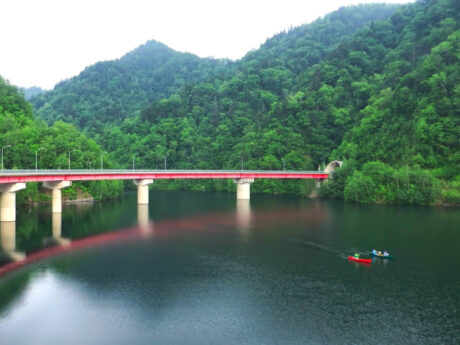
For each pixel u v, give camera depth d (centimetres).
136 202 15988
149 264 6594
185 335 4150
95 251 7438
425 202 14138
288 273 6147
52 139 15600
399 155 16162
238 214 12644
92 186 15900
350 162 17600
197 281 5741
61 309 4731
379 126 18300
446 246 7906
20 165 13575
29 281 5681
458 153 14625
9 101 17888
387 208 13688
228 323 4412
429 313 4691
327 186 17925
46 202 14088
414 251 7531
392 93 19412
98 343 3972
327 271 6269
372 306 4878
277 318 4538
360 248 7775
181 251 7494
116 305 4862
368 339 4075
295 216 12075
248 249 7694
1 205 10119
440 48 18825
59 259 6856
